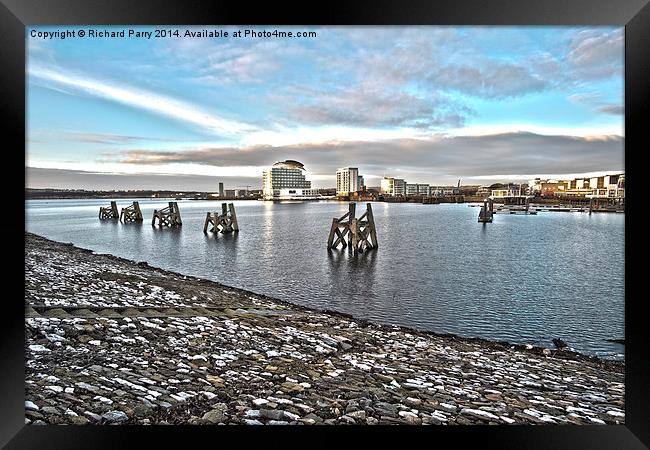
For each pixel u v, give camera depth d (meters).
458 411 5.59
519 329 13.52
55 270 14.02
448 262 27.14
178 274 19.75
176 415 4.92
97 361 6.07
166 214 50.16
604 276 23.03
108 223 55.72
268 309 12.05
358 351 8.05
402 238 40.66
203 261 26.84
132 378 5.62
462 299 17.61
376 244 31.97
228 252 30.81
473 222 61.41
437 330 13.14
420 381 6.57
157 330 7.80
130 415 4.80
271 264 26.05
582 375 7.92
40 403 4.87
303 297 17.53
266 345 7.70
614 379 7.79
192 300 11.62
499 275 23.16
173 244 35.12
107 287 11.81
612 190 80.75
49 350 6.28
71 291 10.46
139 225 53.16
